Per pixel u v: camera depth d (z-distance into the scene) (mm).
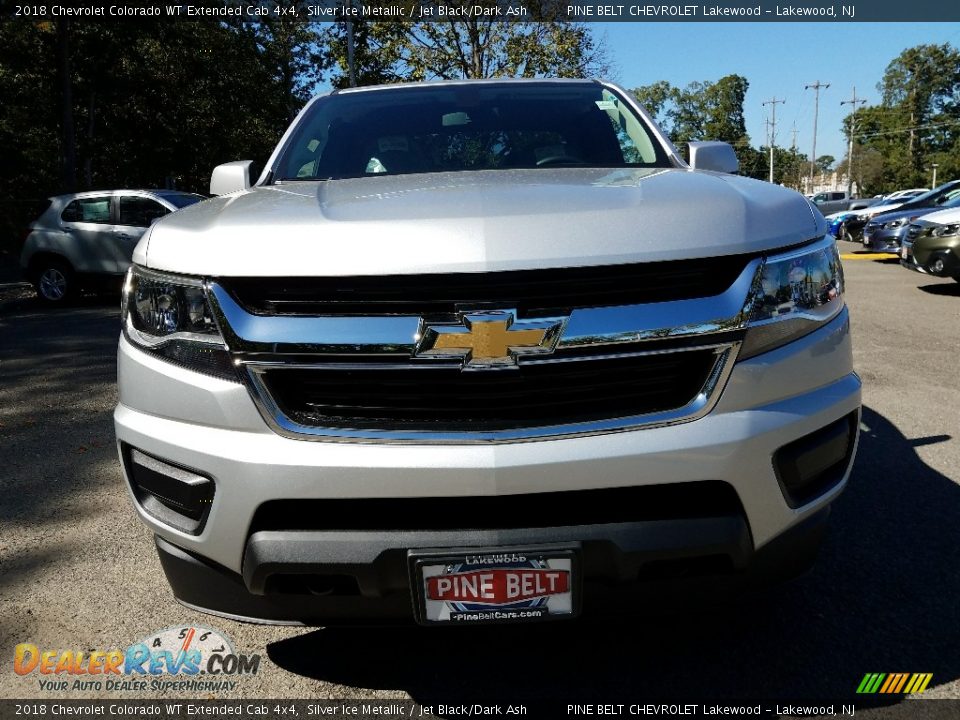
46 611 2598
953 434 4238
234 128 25125
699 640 2334
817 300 1972
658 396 1790
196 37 21453
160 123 22156
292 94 27812
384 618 1894
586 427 1741
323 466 1735
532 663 2246
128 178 23578
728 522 1789
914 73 88312
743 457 1784
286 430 1768
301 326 1746
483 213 1813
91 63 18172
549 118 3193
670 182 2199
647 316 1743
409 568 1745
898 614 2457
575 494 1757
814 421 1897
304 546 1766
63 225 11211
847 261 15297
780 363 1856
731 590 1910
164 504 1963
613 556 1756
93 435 4609
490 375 1729
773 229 1910
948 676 2143
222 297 1796
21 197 20281
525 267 1699
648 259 1740
